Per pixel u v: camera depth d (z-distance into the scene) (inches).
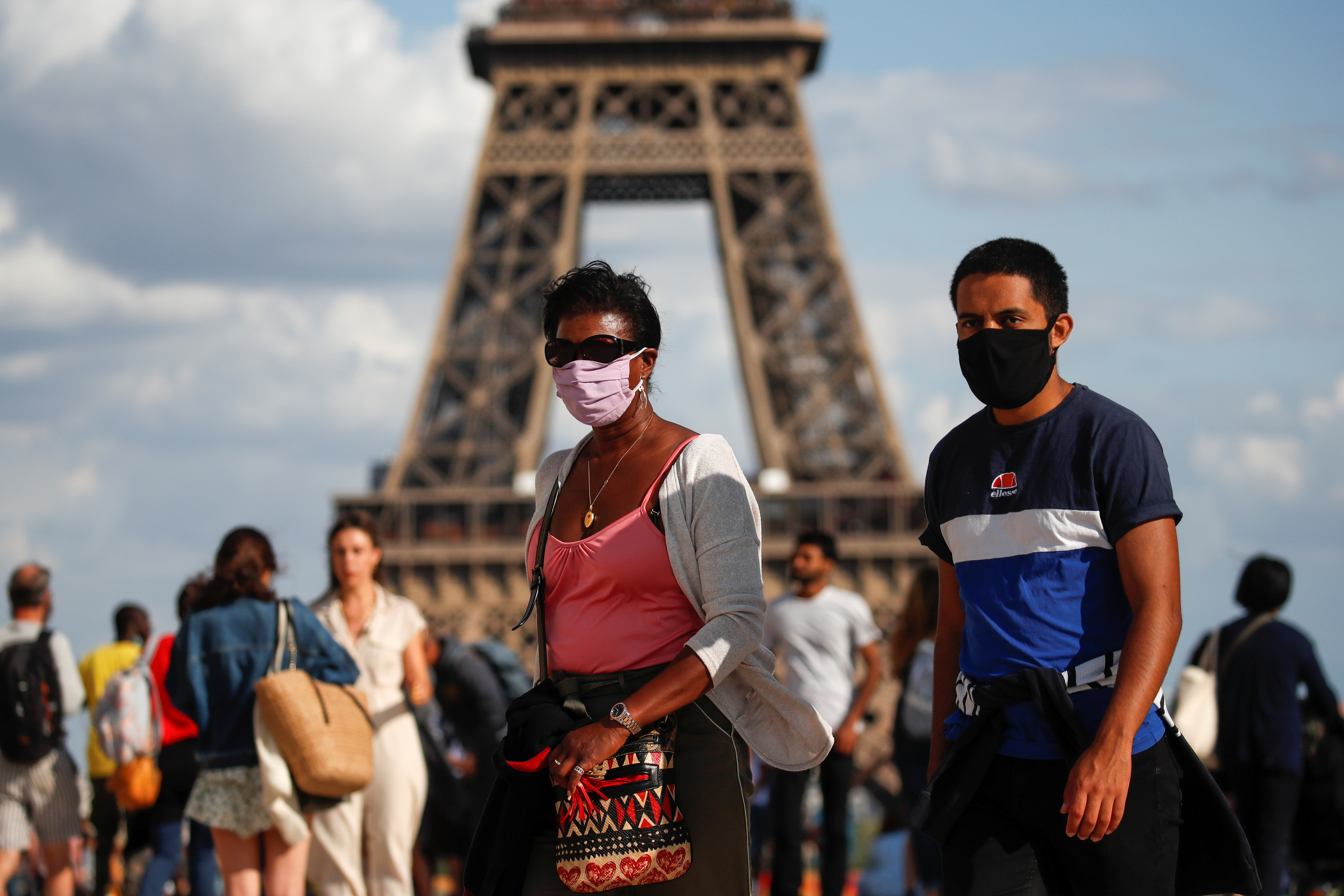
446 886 1798.7
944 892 649.0
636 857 619.5
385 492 6008.9
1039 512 630.5
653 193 7062.0
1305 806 1357.0
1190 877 653.3
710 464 658.2
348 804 1236.5
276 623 1105.4
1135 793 618.2
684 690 615.5
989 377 630.5
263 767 1075.3
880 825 2714.1
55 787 1460.4
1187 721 1311.5
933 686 705.0
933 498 677.3
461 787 1579.7
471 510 5979.3
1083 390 652.7
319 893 1326.3
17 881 1843.0
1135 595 609.6
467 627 5851.4
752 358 6166.3
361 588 1286.9
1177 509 617.3
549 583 675.4
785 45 6594.5
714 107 6619.1
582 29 6515.8
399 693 1278.3
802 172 6491.1
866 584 5890.8
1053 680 614.9
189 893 1540.4
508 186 6491.1
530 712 642.8
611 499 664.4
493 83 6584.6
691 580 648.4
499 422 6151.6
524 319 6314.0
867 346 6274.6
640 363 668.1
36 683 1423.5
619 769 627.2
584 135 6446.9
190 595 1443.2
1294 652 1284.4
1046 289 642.2
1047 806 624.1
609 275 671.8
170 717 1477.6
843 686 1482.5
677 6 6579.7
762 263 6382.9
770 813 1465.3
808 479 6186.0
